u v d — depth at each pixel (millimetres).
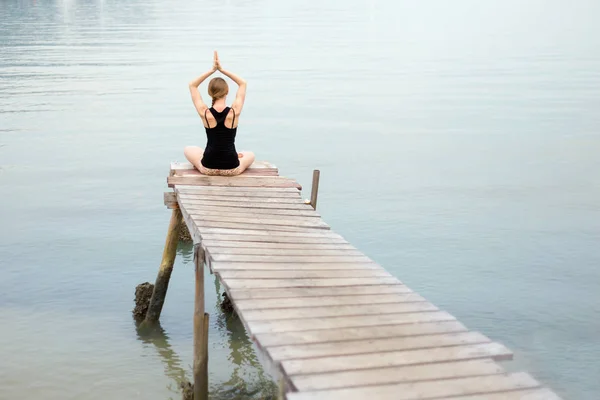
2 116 26031
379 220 15172
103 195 16922
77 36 53000
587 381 8812
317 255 7883
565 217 15430
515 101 29469
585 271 12469
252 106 28203
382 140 22797
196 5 91438
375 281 7094
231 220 8898
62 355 9359
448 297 11375
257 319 6047
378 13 81562
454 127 24781
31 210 15727
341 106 28453
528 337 10031
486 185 17859
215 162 10586
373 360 5324
